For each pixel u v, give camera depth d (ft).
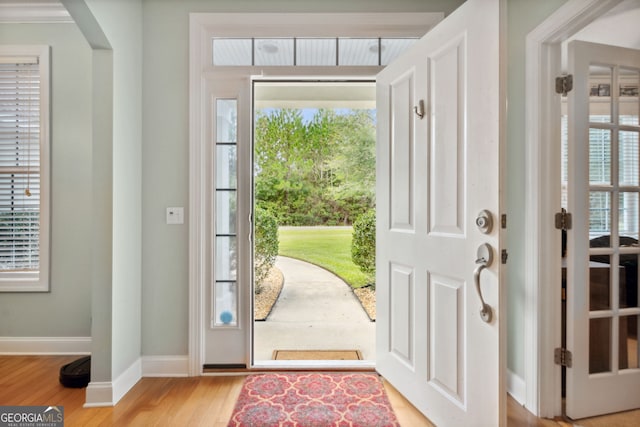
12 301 7.80
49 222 7.76
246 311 6.83
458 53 4.70
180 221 6.79
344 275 16.39
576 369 5.21
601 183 5.41
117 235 5.97
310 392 6.05
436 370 5.10
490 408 4.17
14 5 7.44
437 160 5.11
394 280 6.18
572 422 5.18
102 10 5.47
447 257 4.89
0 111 7.89
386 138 6.37
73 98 7.76
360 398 5.86
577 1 4.58
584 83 5.16
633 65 5.36
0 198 7.93
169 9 6.77
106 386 5.71
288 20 6.75
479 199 4.36
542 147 5.33
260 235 14.11
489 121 4.20
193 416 5.36
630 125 5.44
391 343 6.28
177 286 6.79
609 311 5.41
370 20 6.75
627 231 5.57
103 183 5.82
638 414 5.36
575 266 5.22
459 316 4.69
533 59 5.41
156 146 6.77
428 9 6.80
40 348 7.78
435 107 5.14
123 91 6.13
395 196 6.13
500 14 4.01
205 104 6.82
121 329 6.06
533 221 5.41
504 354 4.05
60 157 7.77
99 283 5.81
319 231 19.95
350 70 6.83
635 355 5.54
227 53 6.93
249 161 6.86
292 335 9.54
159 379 6.58
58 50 7.74
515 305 5.87
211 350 6.83
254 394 5.96
